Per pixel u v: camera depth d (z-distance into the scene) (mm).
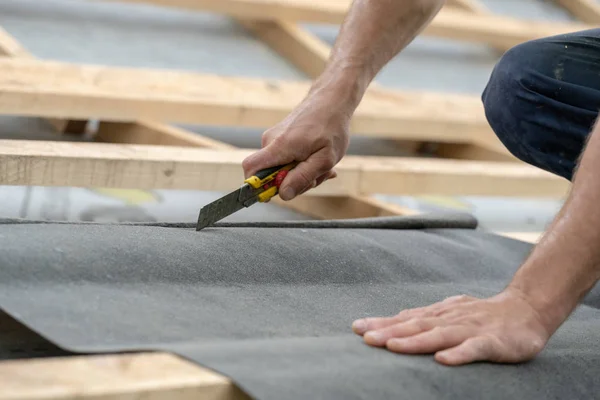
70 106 2455
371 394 1162
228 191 2260
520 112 1962
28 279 1328
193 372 1144
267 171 1641
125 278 1412
